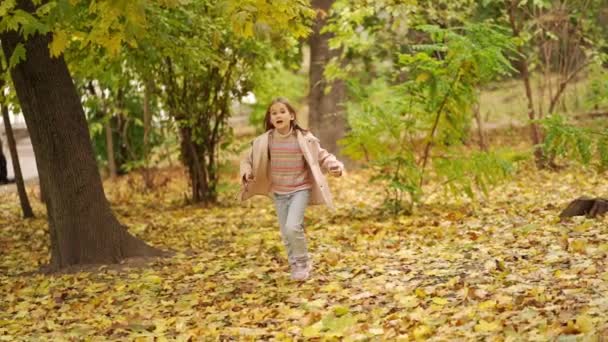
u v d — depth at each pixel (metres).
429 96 11.41
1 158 23.84
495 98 25.02
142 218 14.57
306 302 6.91
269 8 7.73
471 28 11.05
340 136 20.97
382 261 8.34
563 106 17.25
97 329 6.88
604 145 11.15
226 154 16.08
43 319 7.53
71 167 9.77
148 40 11.29
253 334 6.13
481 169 11.47
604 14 19.36
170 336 6.41
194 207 15.65
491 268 7.29
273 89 19.12
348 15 13.68
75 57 11.98
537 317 5.45
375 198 14.77
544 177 15.02
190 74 14.34
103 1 7.43
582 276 6.50
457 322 5.69
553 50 19.00
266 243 10.38
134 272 9.24
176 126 15.73
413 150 11.79
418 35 17.41
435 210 11.75
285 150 7.82
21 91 9.75
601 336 4.79
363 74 19.28
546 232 8.67
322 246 9.61
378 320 6.11
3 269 10.48
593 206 9.55
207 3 12.96
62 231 9.84
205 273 8.70
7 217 16.44
